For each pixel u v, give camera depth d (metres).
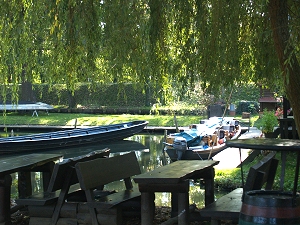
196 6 6.09
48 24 6.11
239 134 20.48
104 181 5.50
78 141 21.48
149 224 4.91
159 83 6.77
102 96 35.56
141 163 16.34
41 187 10.36
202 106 26.48
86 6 5.80
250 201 3.78
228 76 6.00
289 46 5.36
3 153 19.19
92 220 5.20
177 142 16.02
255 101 31.00
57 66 6.75
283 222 3.63
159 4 6.06
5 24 6.15
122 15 5.86
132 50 6.05
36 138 21.09
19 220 6.26
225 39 5.89
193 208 5.86
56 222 5.37
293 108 5.79
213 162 5.91
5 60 6.44
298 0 6.11
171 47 6.71
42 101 36.81
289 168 10.97
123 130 23.11
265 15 6.23
